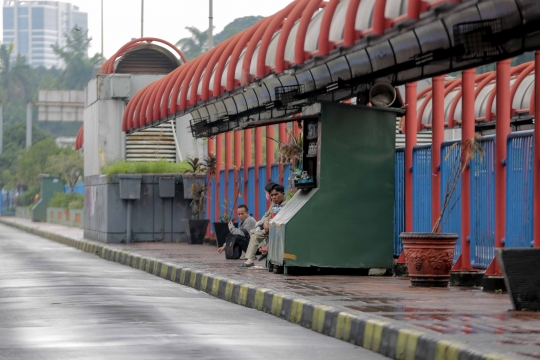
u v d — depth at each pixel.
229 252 47.09
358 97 38.59
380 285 31.36
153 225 68.38
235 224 49.41
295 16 35.81
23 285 37.69
